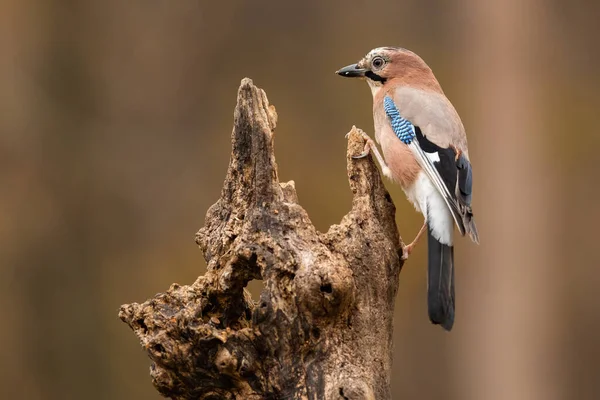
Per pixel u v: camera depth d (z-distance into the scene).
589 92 15.59
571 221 15.30
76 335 14.23
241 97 6.29
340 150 15.50
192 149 15.76
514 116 15.40
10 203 14.52
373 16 16.39
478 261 14.91
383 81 8.83
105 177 15.16
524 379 14.75
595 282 15.24
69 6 15.56
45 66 15.28
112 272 14.70
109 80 15.68
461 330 14.80
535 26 15.66
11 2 15.03
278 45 16.39
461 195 7.57
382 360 6.20
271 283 5.96
